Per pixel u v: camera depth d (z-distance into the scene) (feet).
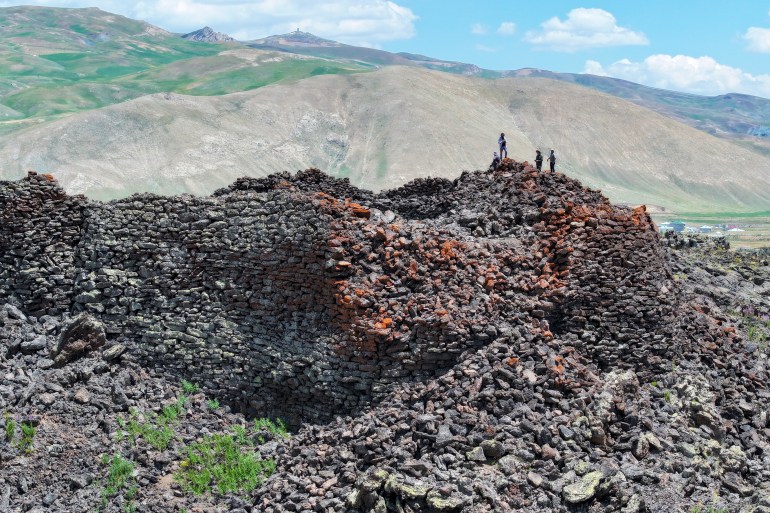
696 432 77.10
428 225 92.53
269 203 87.92
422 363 79.00
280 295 85.66
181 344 89.76
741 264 132.77
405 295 81.61
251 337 86.94
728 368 88.74
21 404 81.30
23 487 74.08
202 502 74.54
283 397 84.64
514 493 66.59
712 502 68.28
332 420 79.97
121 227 94.38
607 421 72.90
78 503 73.67
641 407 77.87
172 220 92.73
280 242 85.56
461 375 76.59
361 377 79.46
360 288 80.48
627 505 65.46
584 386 76.13
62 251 95.86
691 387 80.59
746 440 78.38
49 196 96.27
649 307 85.35
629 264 86.17
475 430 71.87
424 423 72.18
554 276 85.66
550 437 70.64
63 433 79.87
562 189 99.25
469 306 81.76
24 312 94.07
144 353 90.48
